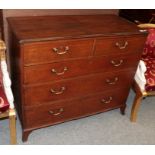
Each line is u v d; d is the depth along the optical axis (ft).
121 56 5.73
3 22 5.82
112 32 5.22
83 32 5.00
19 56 4.59
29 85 4.95
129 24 6.03
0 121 6.50
